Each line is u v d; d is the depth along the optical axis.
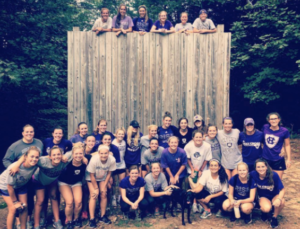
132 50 6.92
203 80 7.04
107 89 6.88
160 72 6.98
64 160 4.55
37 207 4.69
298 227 4.74
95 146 5.70
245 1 12.80
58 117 11.23
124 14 7.07
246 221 4.91
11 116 8.64
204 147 5.55
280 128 5.38
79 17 12.20
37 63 8.37
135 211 5.14
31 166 4.33
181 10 14.06
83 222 5.05
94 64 6.84
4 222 5.03
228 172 5.59
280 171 5.38
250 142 5.48
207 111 7.07
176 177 5.45
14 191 4.48
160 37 6.98
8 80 6.88
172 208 5.20
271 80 11.34
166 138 6.01
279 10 11.01
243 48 11.63
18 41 8.21
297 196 6.02
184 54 7.00
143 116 6.97
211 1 12.68
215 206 5.32
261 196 4.98
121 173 5.68
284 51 10.83
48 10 9.26
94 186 4.89
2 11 8.07
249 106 13.28
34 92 8.25
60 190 4.80
